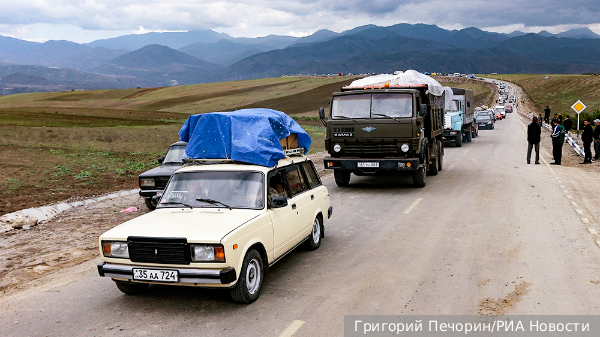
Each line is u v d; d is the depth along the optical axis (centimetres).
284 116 775
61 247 844
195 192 628
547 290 566
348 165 1346
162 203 630
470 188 1374
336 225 956
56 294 607
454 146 2956
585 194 1241
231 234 514
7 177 1703
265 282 625
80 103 14875
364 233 880
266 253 588
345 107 1359
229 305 546
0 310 556
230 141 650
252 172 630
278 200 610
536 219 951
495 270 643
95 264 744
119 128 4681
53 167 2002
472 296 552
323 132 4516
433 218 989
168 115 7756
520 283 591
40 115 6575
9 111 7219
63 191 1464
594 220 934
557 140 1912
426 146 1442
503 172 1706
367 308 524
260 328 477
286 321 493
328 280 623
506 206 1095
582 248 738
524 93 13688
